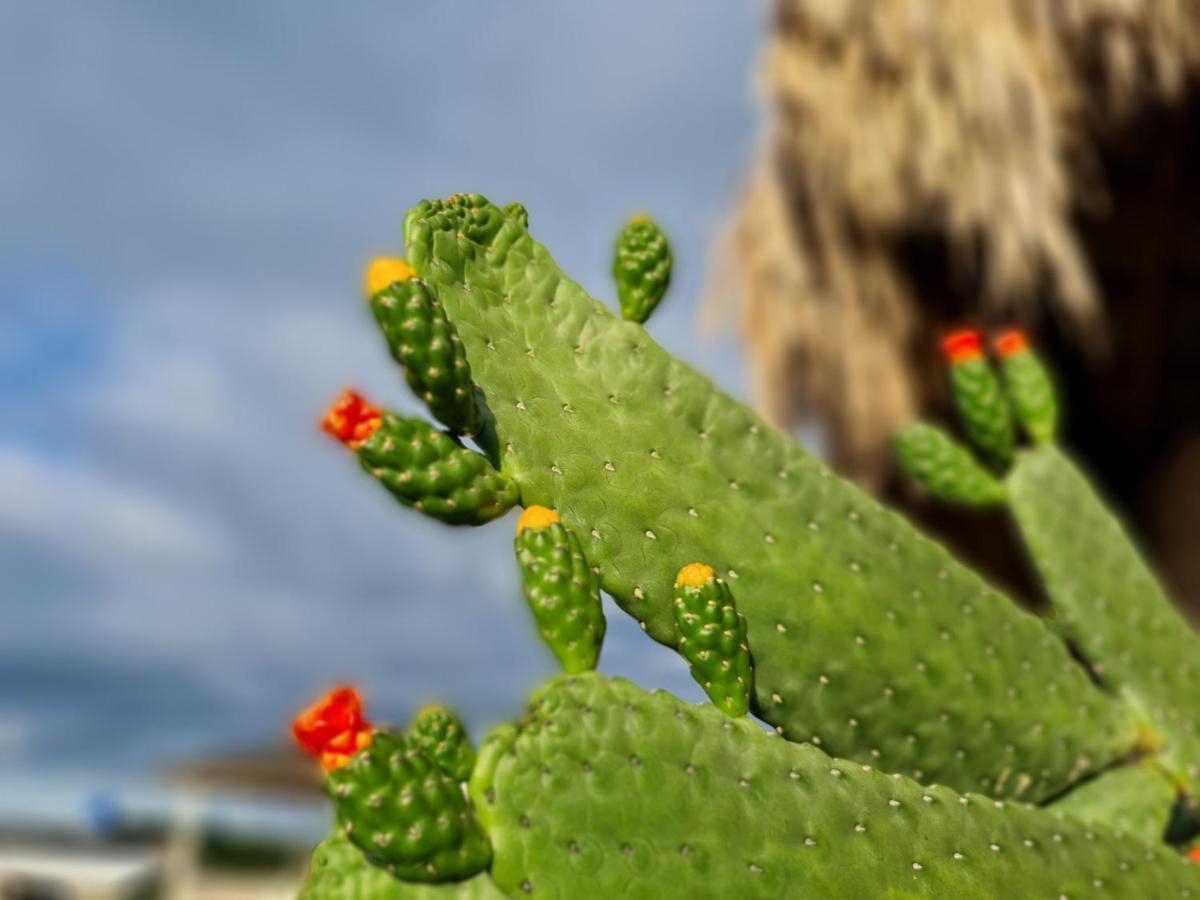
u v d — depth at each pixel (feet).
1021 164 4.64
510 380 1.36
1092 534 1.92
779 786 1.15
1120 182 5.16
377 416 1.26
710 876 1.09
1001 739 1.60
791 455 1.50
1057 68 4.70
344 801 0.98
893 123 4.78
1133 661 1.83
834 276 5.22
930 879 1.21
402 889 1.01
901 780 1.24
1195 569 5.74
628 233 1.52
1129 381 5.75
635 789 1.08
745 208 5.46
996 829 1.30
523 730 1.08
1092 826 1.40
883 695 1.51
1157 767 1.77
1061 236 4.70
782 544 1.46
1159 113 4.85
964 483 2.00
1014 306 5.20
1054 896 1.31
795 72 5.05
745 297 5.44
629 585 1.35
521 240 1.44
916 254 5.12
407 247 1.35
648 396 1.42
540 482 1.33
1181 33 4.54
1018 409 2.03
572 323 1.42
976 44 4.64
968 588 1.61
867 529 1.54
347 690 1.01
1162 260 5.35
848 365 5.32
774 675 1.45
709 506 1.42
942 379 5.41
